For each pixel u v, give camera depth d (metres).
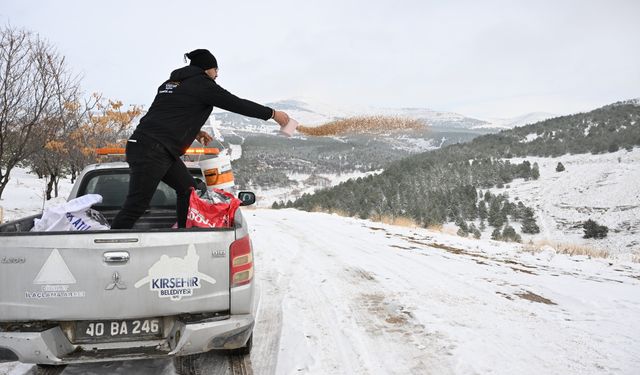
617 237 109.25
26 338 2.67
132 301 2.77
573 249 10.86
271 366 3.59
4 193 23.73
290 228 13.32
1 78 10.10
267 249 9.22
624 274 7.49
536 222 129.50
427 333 4.29
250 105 3.38
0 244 2.68
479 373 3.44
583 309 5.07
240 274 2.96
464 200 140.38
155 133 3.37
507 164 171.50
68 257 2.71
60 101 12.36
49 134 12.33
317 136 3.11
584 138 192.00
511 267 7.61
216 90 3.42
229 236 2.94
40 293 2.70
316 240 10.63
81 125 14.48
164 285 2.80
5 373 3.35
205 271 2.87
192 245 2.84
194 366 3.53
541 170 172.00
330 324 4.55
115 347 2.85
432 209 131.25
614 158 166.25
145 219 4.67
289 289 5.93
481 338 4.15
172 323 2.91
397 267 7.35
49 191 20.47
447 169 168.25
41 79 10.98
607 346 3.95
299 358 3.72
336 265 7.50
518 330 4.36
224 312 2.94
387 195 144.75
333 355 3.78
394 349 3.90
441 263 7.77
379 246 9.76
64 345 2.78
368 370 3.50
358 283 6.24
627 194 131.75
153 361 3.62
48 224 3.24
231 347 2.95
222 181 5.33
